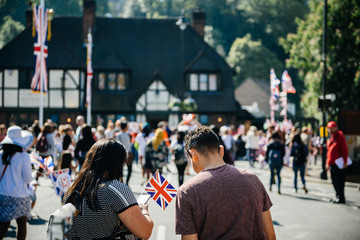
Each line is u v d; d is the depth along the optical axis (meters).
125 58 41.28
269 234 2.96
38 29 17.92
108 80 39.28
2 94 37.31
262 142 22.33
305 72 38.59
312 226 8.51
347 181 16.25
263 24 77.12
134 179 15.84
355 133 17.70
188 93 39.84
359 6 33.88
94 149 3.22
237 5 79.19
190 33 43.28
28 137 5.84
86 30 42.12
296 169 13.02
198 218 2.77
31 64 37.47
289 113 60.84
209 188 2.79
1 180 5.68
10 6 40.16
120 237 3.11
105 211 3.05
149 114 38.75
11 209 5.65
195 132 3.04
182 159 11.62
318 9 35.66
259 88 60.88
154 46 42.25
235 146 21.58
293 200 11.70
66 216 2.53
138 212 3.08
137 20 43.81
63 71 37.53
